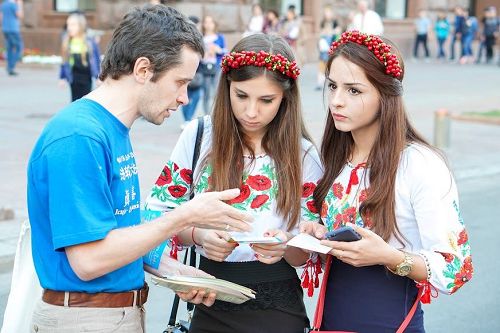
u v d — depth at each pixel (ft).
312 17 88.33
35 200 8.12
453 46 100.27
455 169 34.81
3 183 28.99
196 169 10.19
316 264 10.21
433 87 66.49
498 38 109.09
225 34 74.08
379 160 9.27
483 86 68.13
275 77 9.45
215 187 9.97
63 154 7.77
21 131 40.14
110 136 8.15
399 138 9.25
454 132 44.65
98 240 7.82
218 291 8.82
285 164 9.92
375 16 54.65
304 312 10.24
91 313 8.26
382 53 9.17
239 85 9.56
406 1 101.91
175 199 10.34
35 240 8.28
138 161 32.99
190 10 71.05
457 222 9.14
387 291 9.32
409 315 9.30
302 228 9.71
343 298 9.48
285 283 9.97
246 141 10.03
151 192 10.48
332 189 9.84
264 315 9.87
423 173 9.09
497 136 43.80
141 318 8.89
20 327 8.87
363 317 9.35
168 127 42.52
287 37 66.49
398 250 8.96
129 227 8.07
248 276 9.84
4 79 66.03
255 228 9.94
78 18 42.01
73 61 42.04
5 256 20.71
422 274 8.95
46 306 8.34
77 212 7.73
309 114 46.60
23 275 8.87
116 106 8.26
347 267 9.48
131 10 8.40
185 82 8.38
